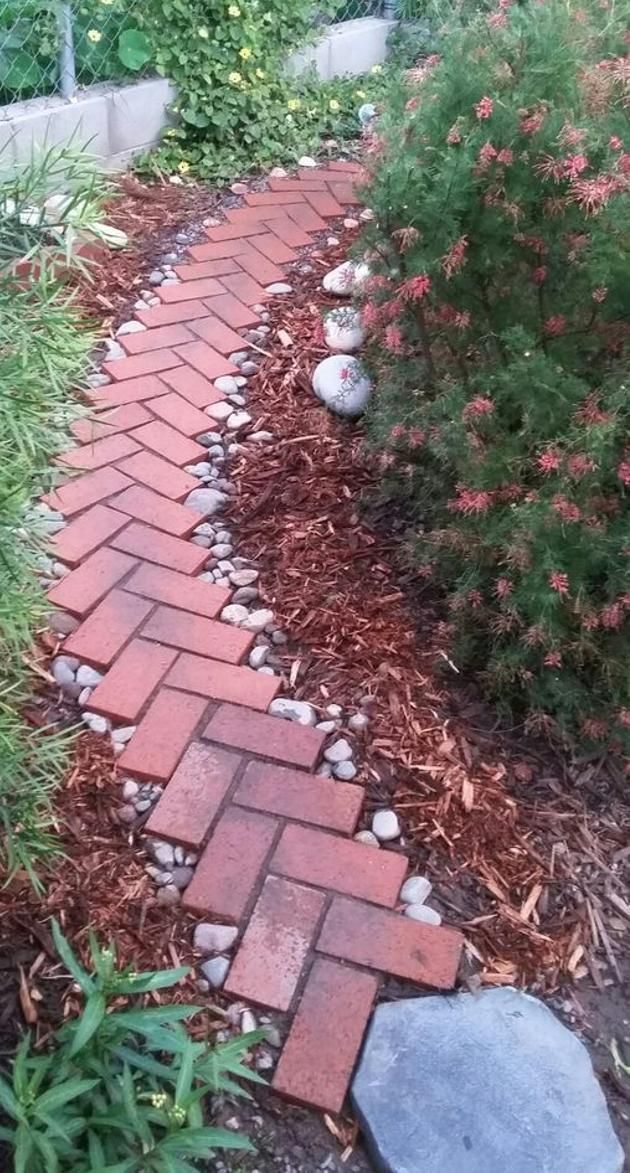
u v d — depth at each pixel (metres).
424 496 2.69
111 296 3.69
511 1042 1.77
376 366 2.92
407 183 2.14
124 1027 1.58
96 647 2.43
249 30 4.48
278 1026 1.80
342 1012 1.80
